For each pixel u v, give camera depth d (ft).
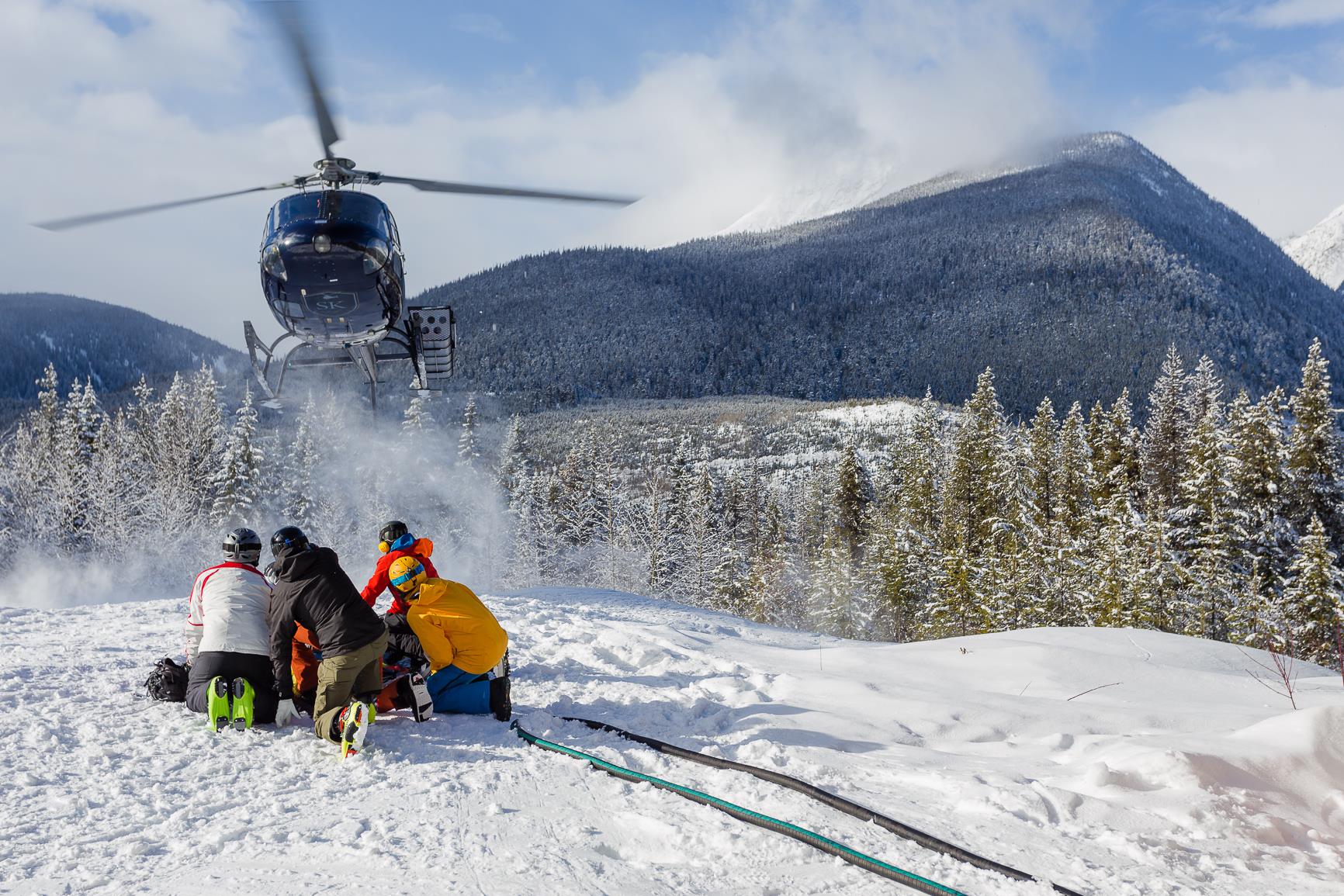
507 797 12.96
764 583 180.75
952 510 165.37
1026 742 17.72
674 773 14.57
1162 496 146.72
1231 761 14.49
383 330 33.09
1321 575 93.97
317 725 15.35
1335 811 13.60
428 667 18.06
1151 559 110.73
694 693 21.07
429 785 13.30
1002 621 124.67
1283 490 118.73
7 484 115.65
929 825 12.48
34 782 12.85
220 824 11.45
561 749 15.39
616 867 10.59
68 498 116.57
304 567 15.71
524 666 23.53
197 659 16.21
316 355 37.52
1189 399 165.78
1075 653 24.95
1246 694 22.36
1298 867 11.63
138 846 10.50
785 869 10.84
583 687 21.26
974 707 19.67
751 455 375.45
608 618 33.91
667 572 176.14
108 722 15.89
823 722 18.38
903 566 157.38
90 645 23.21
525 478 199.62
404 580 18.43
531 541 179.32
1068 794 13.52
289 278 29.50
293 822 11.64
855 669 24.49
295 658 16.93
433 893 9.45
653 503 181.68
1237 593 109.91
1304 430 120.06
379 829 11.41
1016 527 150.61
